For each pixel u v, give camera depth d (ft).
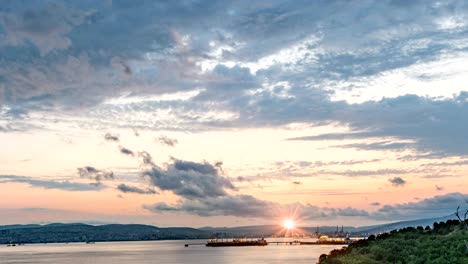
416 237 241.14
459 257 172.55
